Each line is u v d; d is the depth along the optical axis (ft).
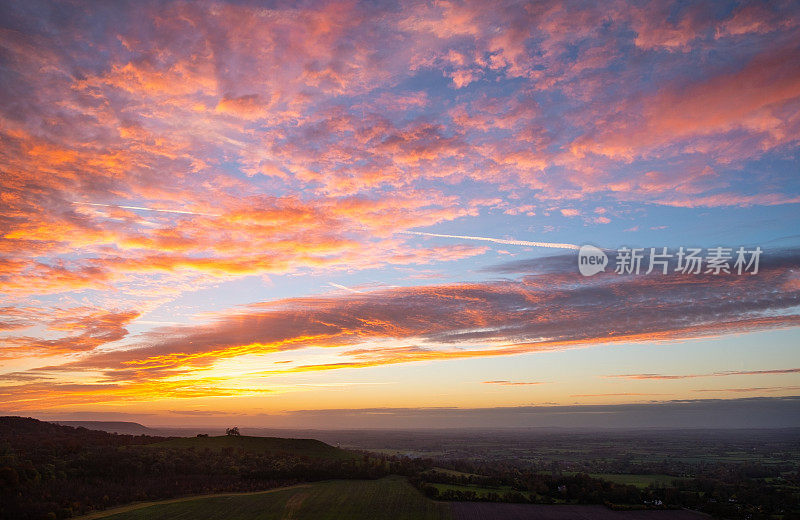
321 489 383.45
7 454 371.97
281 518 290.15
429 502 341.82
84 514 292.81
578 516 308.60
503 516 306.55
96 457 404.16
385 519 294.25
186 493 358.84
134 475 382.63
